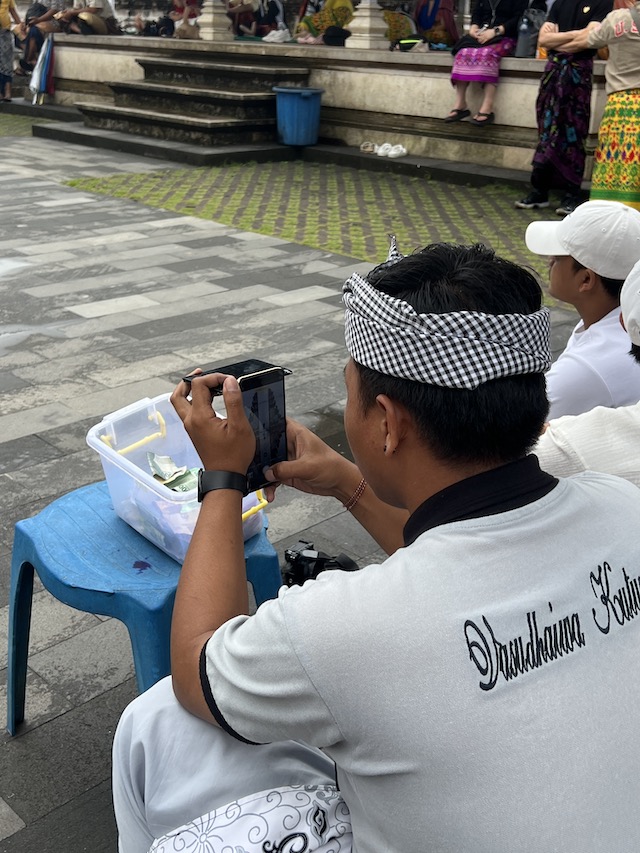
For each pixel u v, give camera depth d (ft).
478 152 35.06
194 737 4.63
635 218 7.89
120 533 6.92
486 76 33.37
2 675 8.48
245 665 3.72
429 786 3.36
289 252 24.25
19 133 45.62
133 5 62.23
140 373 15.72
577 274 8.14
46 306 19.33
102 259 23.18
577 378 7.99
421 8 42.19
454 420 3.71
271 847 4.27
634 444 5.85
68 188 32.27
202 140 38.42
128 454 7.01
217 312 19.16
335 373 15.92
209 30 46.09
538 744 3.33
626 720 3.49
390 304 3.73
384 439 3.96
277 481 5.45
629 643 3.66
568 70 27.07
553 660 3.48
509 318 3.70
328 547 10.67
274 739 3.83
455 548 3.58
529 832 3.27
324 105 39.81
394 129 37.47
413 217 28.58
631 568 3.78
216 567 4.49
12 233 25.62
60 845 6.72
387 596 3.48
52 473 12.16
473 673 3.35
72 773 7.37
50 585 6.56
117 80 47.91
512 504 3.73
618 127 22.86
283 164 37.99
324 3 46.65
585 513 3.84
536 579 3.57
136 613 6.14
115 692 8.27
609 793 3.36
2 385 15.11
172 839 4.42
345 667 3.42
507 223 27.86
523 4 33.27
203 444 4.77
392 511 5.57
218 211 29.01
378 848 3.74
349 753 3.57
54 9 53.11
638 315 5.31
